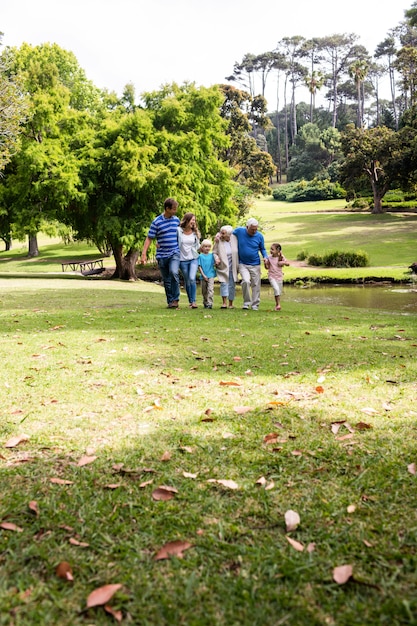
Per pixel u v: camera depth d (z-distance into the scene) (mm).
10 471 2508
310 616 1507
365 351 5598
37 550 1836
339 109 115938
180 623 1494
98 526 2002
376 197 57562
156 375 4461
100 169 22156
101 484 2359
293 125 111500
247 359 5141
